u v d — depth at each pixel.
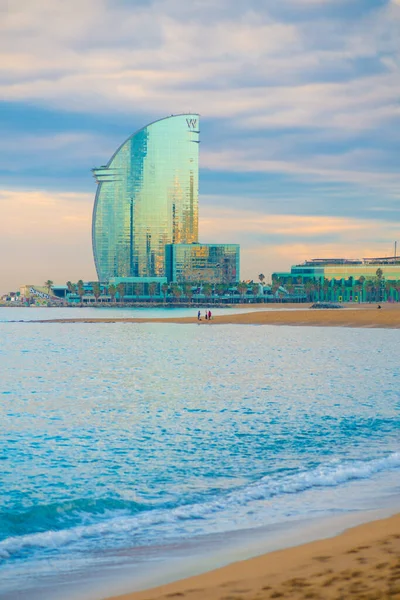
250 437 35.91
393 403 47.53
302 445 33.38
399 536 16.41
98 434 37.75
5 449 33.69
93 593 14.15
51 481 26.84
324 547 15.92
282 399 50.94
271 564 14.73
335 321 190.88
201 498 23.91
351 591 12.21
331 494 22.97
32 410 47.38
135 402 50.91
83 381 66.62
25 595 14.25
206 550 17.09
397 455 29.08
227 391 56.59
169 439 35.84
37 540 18.69
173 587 13.70
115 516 21.67
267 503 22.19
